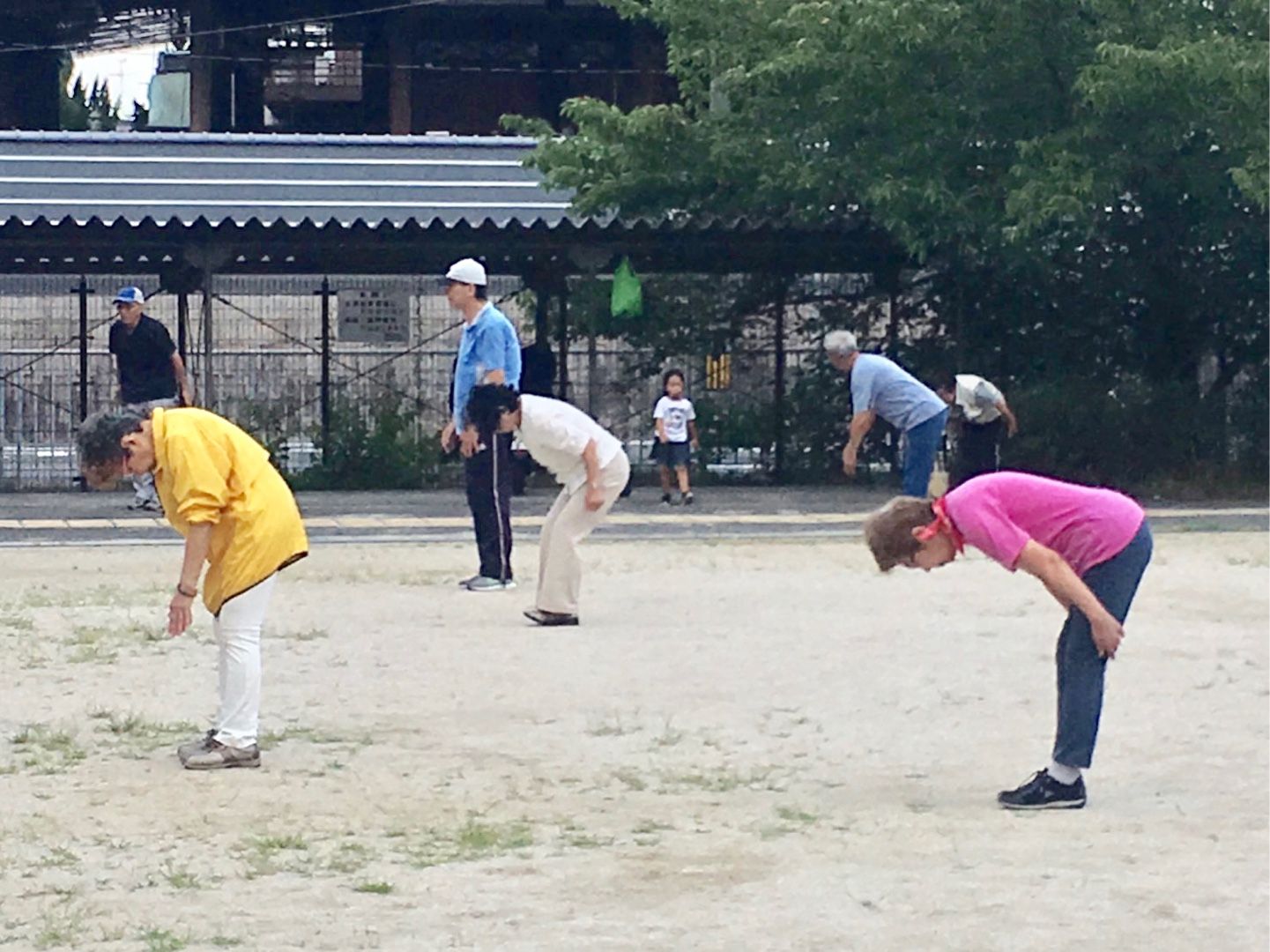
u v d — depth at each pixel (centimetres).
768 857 683
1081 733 749
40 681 1020
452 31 4241
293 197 2323
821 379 2364
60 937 585
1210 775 814
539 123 2422
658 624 1215
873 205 2116
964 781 804
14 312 2328
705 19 2261
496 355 1344
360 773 811
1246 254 2288
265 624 1206
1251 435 2312
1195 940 589
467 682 1014
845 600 1327
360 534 1766
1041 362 2359
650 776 809
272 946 579
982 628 1201
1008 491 745
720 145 2164
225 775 808
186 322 2281
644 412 2355
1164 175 2145
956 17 2064
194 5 4131
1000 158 2138
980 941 587
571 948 577
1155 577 1455
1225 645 1138
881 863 675
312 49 4238
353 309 2338
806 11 2116
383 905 622
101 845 696
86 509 2006
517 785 791
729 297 2352
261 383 2328
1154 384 2309
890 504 748
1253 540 1719
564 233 2239
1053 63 2100
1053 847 697
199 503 804
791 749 862
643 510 2025
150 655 1098
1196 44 1989
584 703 960
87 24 4375
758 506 2078
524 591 1366
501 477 1366
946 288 2356
